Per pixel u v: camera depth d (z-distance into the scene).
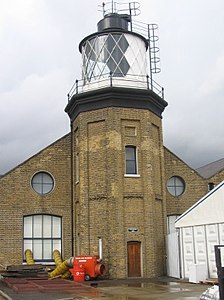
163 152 28.17
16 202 27.80
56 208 28.45
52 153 28.97
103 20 28.67
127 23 29.11
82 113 26.80
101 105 26.25
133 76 27.44
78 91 27.86
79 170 26.55
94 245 25.20
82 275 23.47
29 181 28.25
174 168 30.44
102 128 26.12
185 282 22.09
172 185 30.31
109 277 24.31
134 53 27.98
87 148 26.34
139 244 25.16
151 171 26.00
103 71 27.39
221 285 10.16
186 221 23.98
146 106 26.59
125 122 26.19
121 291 18.73
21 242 27.45
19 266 25.58
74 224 28.02
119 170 25.41
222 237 21.20
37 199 28.23
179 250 24.52
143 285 20.94
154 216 25.72
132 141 26.09
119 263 24.45
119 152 25.59
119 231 24.73
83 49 29.17
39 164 28.62
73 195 28.39
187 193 30.33
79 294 18.03
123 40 27.84
